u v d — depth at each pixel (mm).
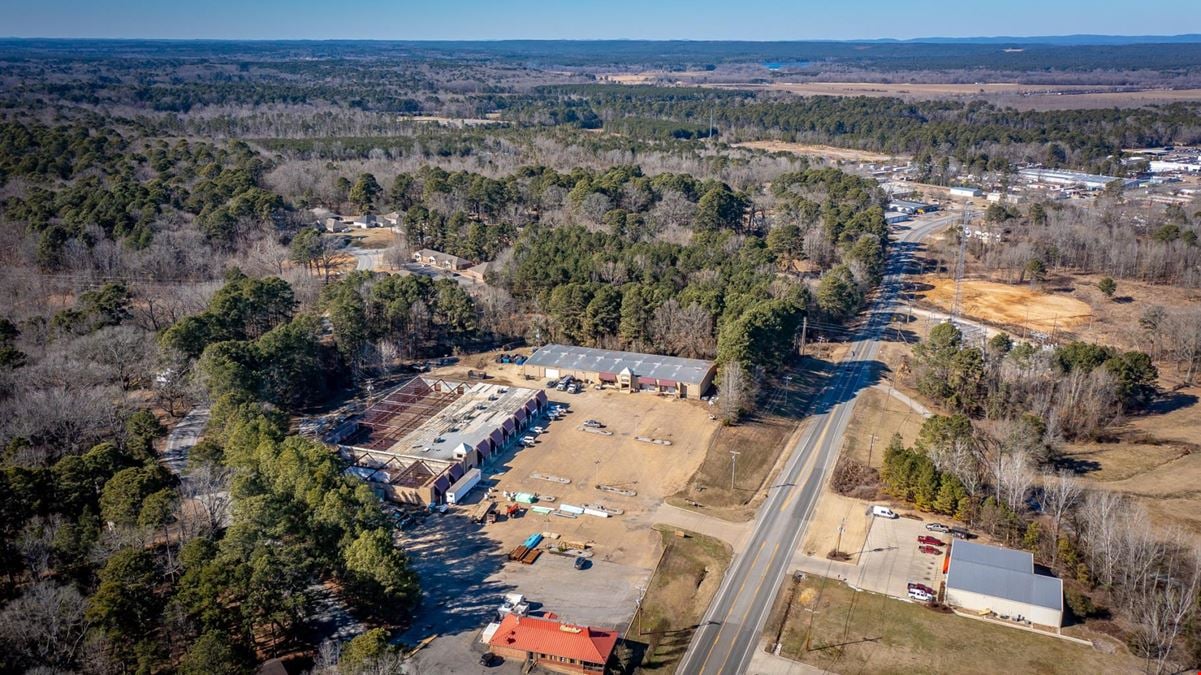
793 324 182250
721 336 175250
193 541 101250
